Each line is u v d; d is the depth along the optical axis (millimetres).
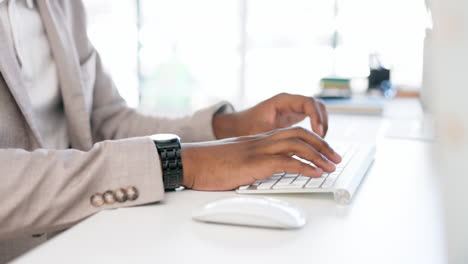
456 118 457
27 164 532
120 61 3566
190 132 923
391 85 2182
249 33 3475
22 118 786
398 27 2334
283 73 3426
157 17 3695
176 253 414
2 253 778
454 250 434
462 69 446
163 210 535
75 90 949
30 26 905
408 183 676
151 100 3816
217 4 3547
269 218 473
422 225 495
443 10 450
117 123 1000
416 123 1321
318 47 3299
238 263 395
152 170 568
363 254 419
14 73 762
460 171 455
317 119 875
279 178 647
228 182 614
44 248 420
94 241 439
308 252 421
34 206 521
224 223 489
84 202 542
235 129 914
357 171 675
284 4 3355
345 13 2688
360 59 2635
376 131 1195
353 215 527
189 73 3738
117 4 3512
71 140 978
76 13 1054
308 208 551
